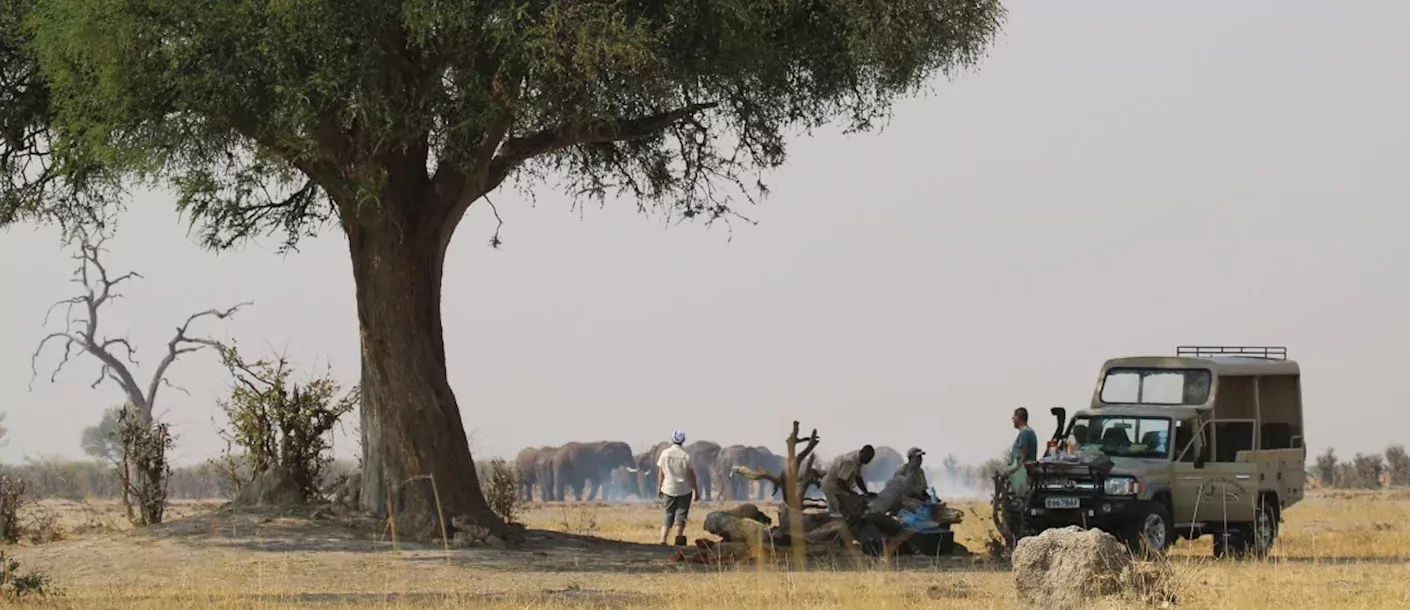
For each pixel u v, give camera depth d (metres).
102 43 32.56
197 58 33.84
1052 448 38.50
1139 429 37.62
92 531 45.56
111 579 31.50
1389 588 27.16
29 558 35.25
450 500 38.38
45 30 33.50
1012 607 22.12
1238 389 38.97
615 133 39.03
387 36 34.91
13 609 24.92
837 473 34.75
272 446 41.81
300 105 33.44
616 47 33.44
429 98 35.16
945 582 28.70
